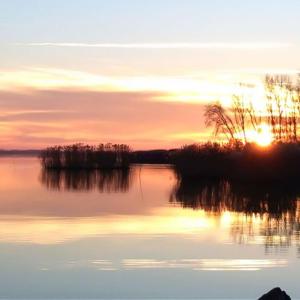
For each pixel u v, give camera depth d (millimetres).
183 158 78062
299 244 29453
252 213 43125
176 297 20016
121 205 48375
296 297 20016
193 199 53875
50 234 31906
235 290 20844
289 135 80688
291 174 69000
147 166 136750
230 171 74500
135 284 21578
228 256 26344
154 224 36375
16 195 57875
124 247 28234
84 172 105688
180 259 25609
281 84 81625
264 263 24891
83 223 36469
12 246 28312
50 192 61875
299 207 47219
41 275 22844
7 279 22266
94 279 22234
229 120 82125
